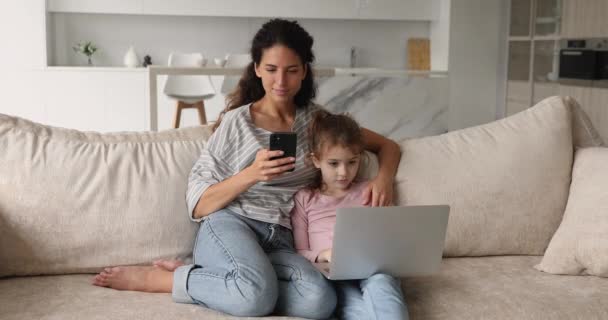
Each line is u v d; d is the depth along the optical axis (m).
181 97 5.88
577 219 2.05
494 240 2.15
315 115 2.15
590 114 5.48
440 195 2.15
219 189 1.96
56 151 2.02
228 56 6.32
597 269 1.95
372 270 1.83
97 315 1.67
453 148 2.24
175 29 6.89
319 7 6.75
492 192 2.16
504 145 2.23
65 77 6.36
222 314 1.74
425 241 1.84
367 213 1.75
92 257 1.98
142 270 1.90
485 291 1.87
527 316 1.75
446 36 6.88
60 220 1.96
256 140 2.08
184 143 2.15
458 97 7.00
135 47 6.86
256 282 1.74
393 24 7.18
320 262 1.97
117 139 2.11
